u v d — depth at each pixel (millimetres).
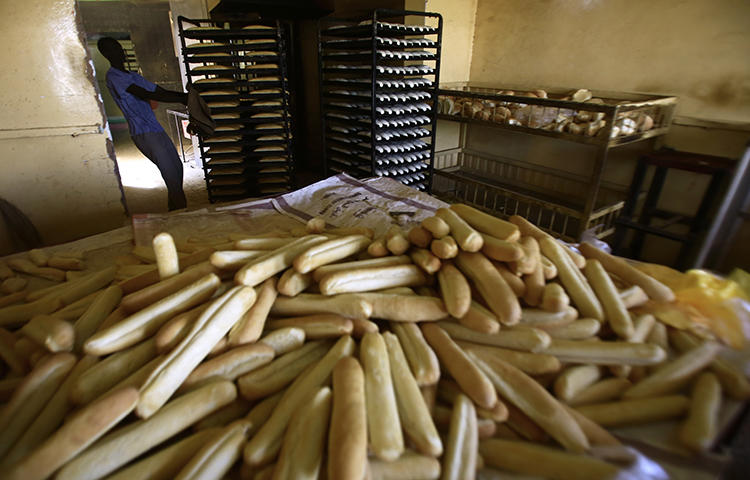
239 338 735
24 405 617
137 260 1219
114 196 3072
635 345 710
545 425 610
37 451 514
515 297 758
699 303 868
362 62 3539
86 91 2734
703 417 616
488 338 746
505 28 3557
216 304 758
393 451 532
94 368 670
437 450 559
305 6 4059
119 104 3037
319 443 556
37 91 2604
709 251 1410
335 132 3426
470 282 864
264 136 3498
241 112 3471
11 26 2424
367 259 980
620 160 3029
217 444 560
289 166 3561
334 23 3918
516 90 3309
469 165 4164
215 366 687
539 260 873
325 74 4301
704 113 2551
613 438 608
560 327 764
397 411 604
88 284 1067
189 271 880
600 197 3174
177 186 3434
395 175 3256
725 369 707
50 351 717
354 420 548
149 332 748
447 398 676
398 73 2928
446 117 3332
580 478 549
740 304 843
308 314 824
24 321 957
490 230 927
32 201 2805
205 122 3104
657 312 857
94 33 6637
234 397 656
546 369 687
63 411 635
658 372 699
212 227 1788
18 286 1271
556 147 3426
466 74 3990
